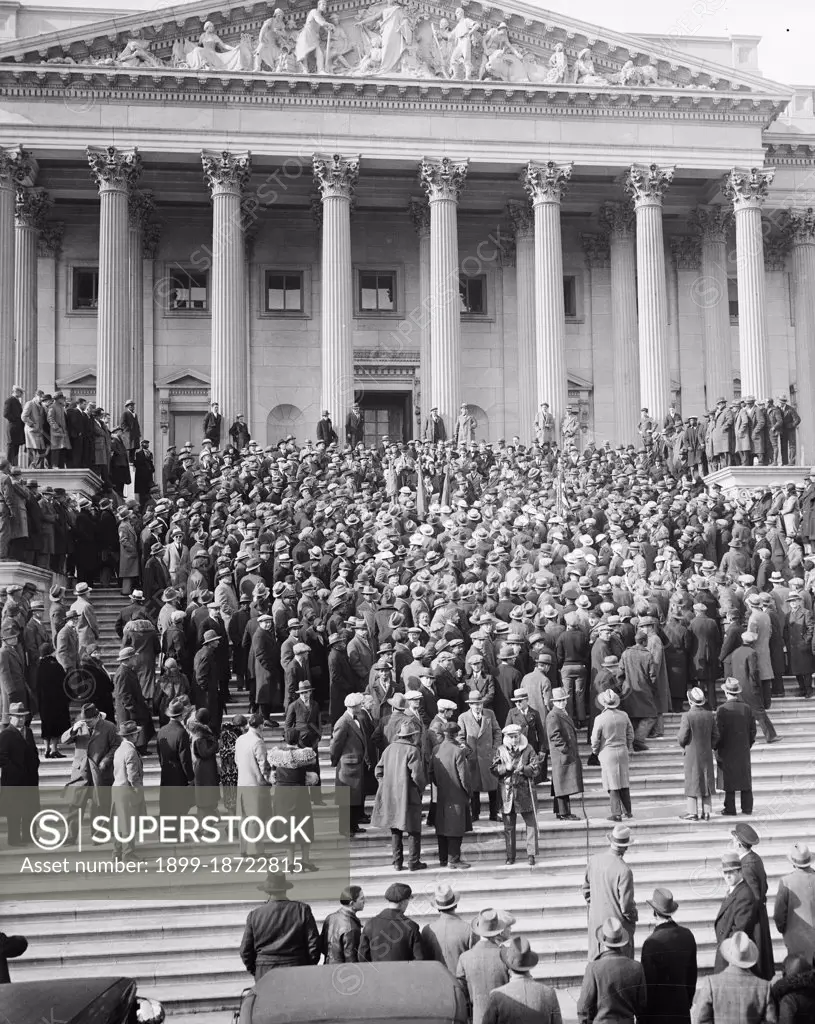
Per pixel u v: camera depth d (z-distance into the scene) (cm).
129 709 2308
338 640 2350
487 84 5262
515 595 2711
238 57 5194
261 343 5816
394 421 5988
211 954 1827
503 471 4072
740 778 2236
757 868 1530
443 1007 1129
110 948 1828
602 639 2467
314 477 3822
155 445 5675
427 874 2016
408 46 5325
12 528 2981
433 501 3969
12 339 4997
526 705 2206
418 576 2841
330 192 5206
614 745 2198
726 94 5381
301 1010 1121
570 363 5947
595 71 5456
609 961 1320
